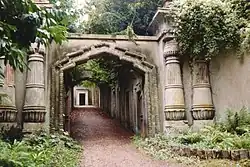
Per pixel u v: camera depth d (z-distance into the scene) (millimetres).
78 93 31844
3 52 3955
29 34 3885
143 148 9352
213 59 10070
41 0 9156
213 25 9383
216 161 6508
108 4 12422
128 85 14844
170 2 10406
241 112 8648
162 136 9430
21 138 8734
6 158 5180
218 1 9453
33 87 9391
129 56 10586
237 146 7082
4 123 8977
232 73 9398
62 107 9922
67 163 6660
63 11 4102
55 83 9953
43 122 9430
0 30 3682
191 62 10266
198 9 9531
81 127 15578
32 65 9508
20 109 9500
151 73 10609
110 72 16000
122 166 6855
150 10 12203
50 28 4133
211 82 10062
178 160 7012
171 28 10070
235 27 9289
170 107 9875
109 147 9984
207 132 8672
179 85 9992
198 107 9773
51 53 10141
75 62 10242
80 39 10391
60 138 9281
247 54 8852
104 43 10445
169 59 10133
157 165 6812
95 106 27188
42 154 6574
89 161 7520
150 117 10336
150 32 11992
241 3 9453
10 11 3740
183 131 9469
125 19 12297
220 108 9711
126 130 14727
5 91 9102
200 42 9719
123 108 15992
